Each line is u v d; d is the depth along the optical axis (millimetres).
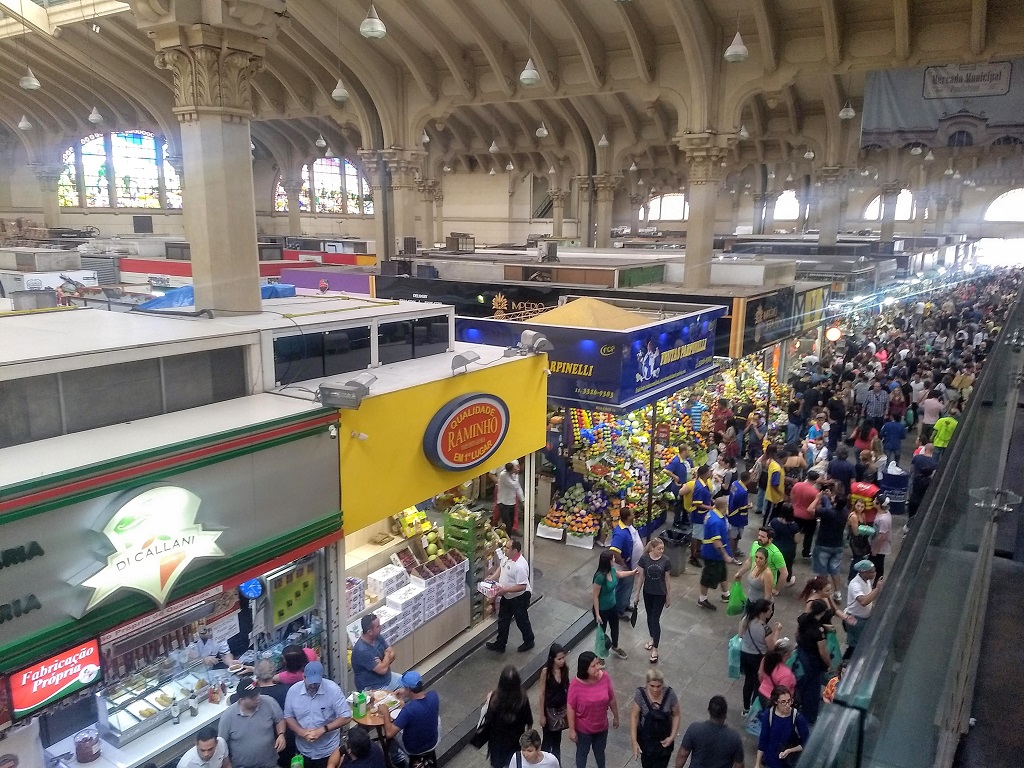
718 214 42438
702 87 19453
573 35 20562
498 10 20703
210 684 6570
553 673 6496
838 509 10125
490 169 46156
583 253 25266
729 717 7770
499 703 6129
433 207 46438
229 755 5918
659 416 13586
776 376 20609
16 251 18781
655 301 16438
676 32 19984
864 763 1196
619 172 34625
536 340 10070
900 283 29500
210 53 8508
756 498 14047
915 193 32844
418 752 6168
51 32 24516
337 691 6281
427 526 9391
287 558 6711
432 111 24625
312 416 6797
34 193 35094
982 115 16656
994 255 32594
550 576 11062
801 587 10531
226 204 8664
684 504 11719
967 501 2711
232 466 6160
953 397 14820
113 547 5293
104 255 24234
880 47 17688
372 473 7539
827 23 17391
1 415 5633
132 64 26609
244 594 6820
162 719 6230
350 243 35688
